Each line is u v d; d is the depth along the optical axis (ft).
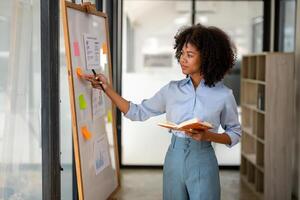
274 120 14.42
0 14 8.13
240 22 19.61
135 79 18.93
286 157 14.55
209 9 19.54
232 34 19.62
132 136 19.20
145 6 19.31
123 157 19.27
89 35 8.07
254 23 19.57
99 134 8.37
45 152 7.27
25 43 8.27
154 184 16.78
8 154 8.37
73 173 10.40
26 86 8.29
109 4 12.92
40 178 8.39
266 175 14.61
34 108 8.30
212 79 7.41
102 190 8.32
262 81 15.17
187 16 19.52
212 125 7.39
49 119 7.20
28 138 8.38
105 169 8.59
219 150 19.25
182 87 7.70
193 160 7.45
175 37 7.71
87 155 7.60
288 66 14.25
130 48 19.38
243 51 19.69
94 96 8.16
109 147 9.03
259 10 19.48
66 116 10.19
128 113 8.09
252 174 16.81
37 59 8.26
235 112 7.76
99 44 8.60
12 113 8.31
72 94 7.05
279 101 14.35
